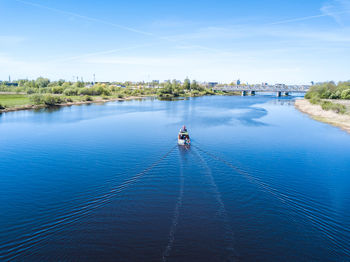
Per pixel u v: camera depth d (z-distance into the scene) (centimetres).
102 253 1816
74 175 3547
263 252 1855
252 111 11962
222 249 1864
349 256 1864
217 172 3622
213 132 6644
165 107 13600
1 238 2045
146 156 4409
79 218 2325
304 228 2212
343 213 2536
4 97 15525
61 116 9569
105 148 4969
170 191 2919
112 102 16875
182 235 2030
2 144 5319
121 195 2814
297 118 9581
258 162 4191
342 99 14712
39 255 1811
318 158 4497
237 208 2528
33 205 2659
